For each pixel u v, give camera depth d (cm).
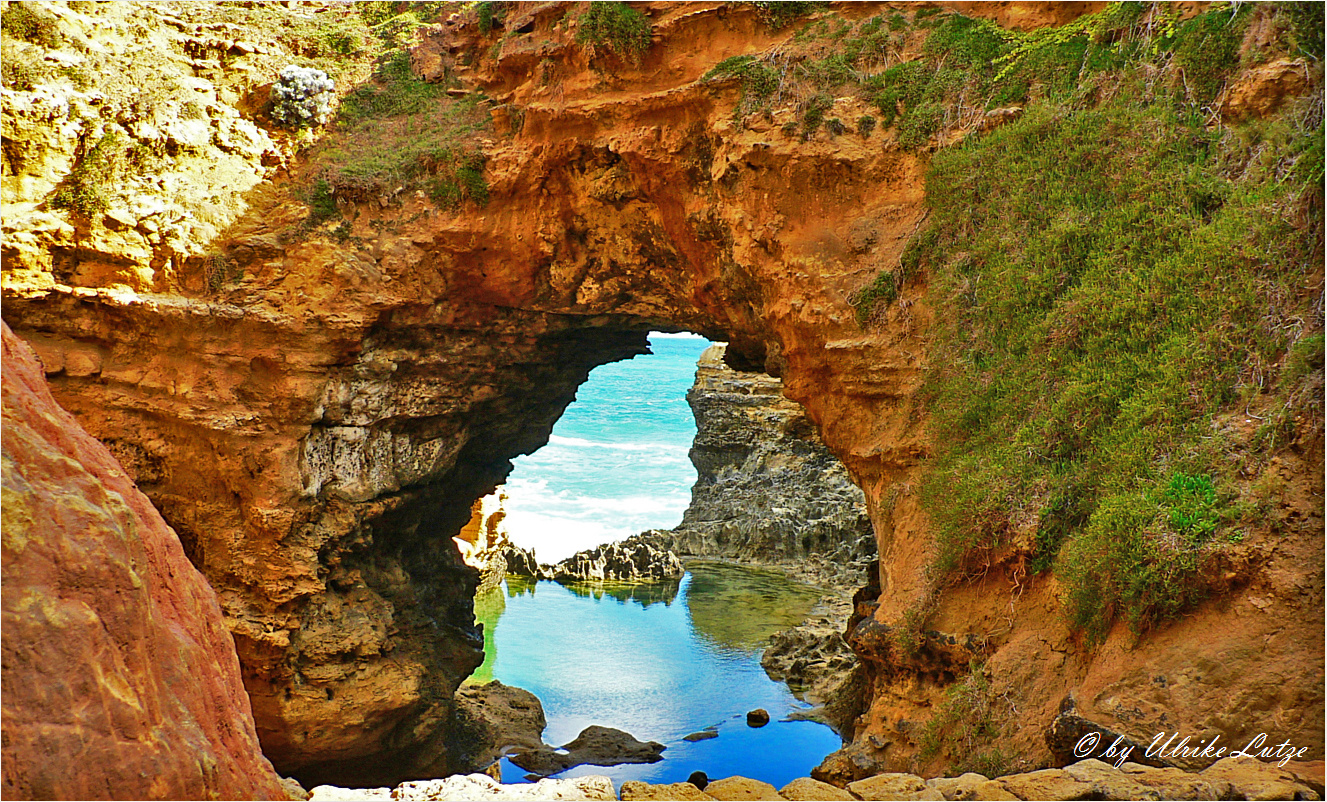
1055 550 1155
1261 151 1180
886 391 1503
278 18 2105
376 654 1903
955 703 1172
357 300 1839
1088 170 1348
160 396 1816
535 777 1939
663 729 2178
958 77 1535
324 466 1883
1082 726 948
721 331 2020
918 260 1496
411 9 2184
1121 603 1007
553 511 5134
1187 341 1120
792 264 1596
